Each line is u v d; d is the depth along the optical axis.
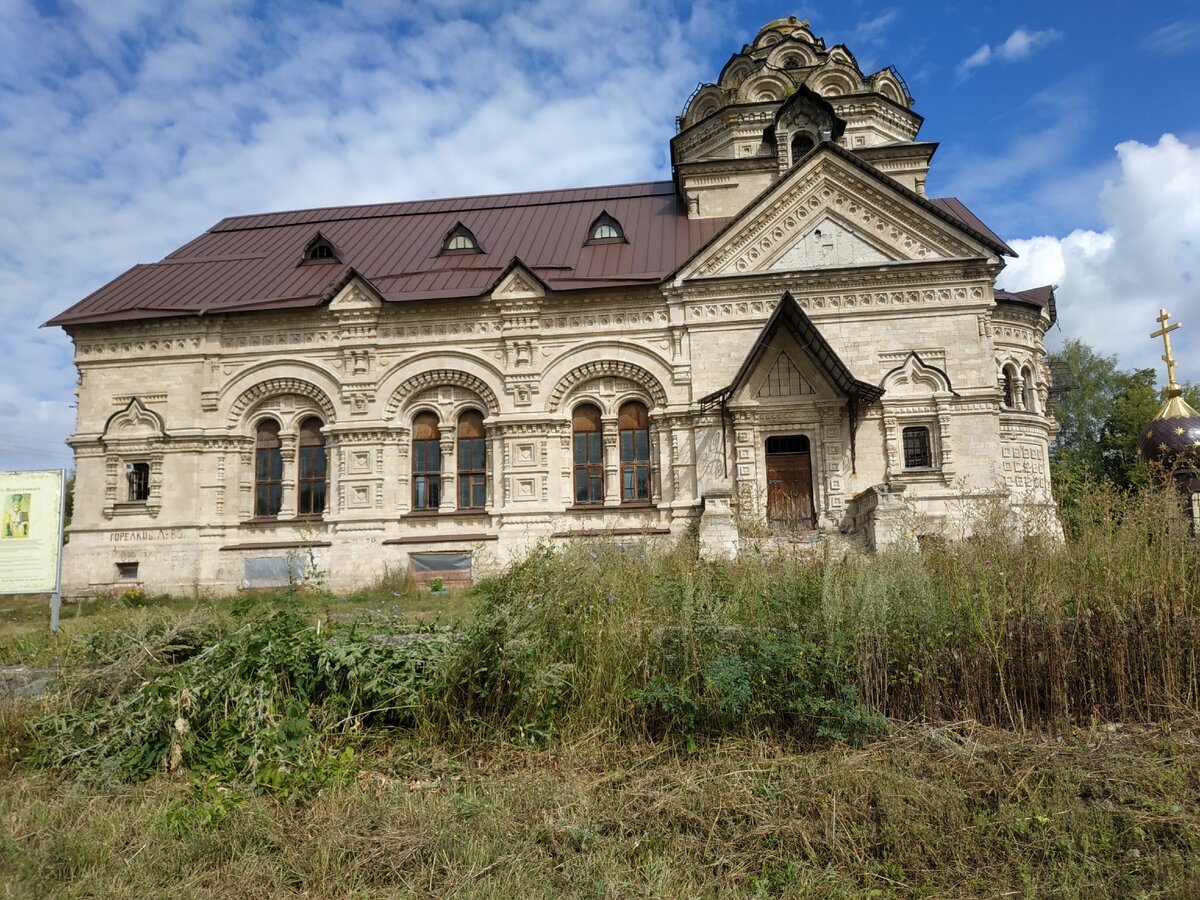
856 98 35.88
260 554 28.73
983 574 9.84
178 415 29.58
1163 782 7.28
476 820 7.04
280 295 30.59
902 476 26.80
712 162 33.19
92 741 8.80
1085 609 9.09
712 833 6.88
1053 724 8.61
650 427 28.56
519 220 34.97
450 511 28.59
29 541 15.89
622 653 9.09
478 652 9.14
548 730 8.75
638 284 28.19
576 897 5.95
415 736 8.89
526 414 28.42
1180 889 5.91
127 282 32.81
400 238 34.53
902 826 6.80
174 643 10.21
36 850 6.64
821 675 8.65
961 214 32.97
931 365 27.14
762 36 40.16
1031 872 6.30
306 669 9.16
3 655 12.48
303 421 29.92
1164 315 22.88
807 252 28.34
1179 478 20.72
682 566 11.23
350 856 6.63
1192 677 8.75
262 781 7.77
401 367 29.27
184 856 6.63
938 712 8.73
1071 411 61.19
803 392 27.31
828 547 11.34
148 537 29.02
